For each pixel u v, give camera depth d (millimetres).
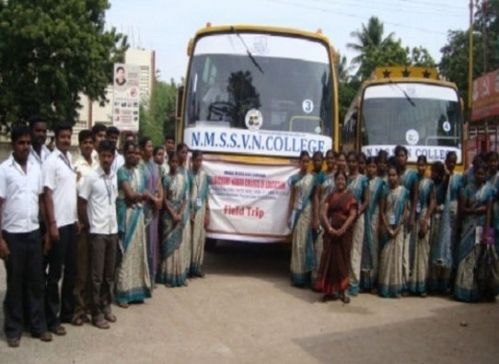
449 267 8258
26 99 22750
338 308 7656
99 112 37000
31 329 6180
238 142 9172
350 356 5906
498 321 7207
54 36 21859
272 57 9492
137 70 10859
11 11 21922
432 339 6480
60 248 6301
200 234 9000
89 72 23156
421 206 8359
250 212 9062
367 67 38875
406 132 11797
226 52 9516
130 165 7430
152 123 47969
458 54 35062
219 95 9383
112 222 6676
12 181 5918
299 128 9328
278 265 10273
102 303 6742
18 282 5992
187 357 5793
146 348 5996
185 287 8492
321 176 8680
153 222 8086
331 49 9711
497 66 33375
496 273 8094
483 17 30141
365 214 8344
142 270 7582
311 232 8664
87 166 6633
